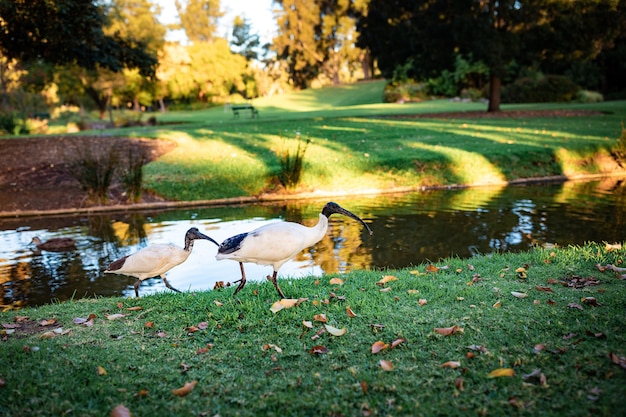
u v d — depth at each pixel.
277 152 18.92
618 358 4.25
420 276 7.16
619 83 49.19
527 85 45.25
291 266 9.19
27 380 4.39
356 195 16.03
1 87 40.97
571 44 28.62
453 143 20.44
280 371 4.46
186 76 67.75
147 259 6.53
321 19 76.25
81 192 15.87
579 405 3.71
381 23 33.59
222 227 12.48
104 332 5.47
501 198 14.87
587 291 5.98
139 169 15.59
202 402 4.03
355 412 3.80
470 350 4.64
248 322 5.51
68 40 20.66
